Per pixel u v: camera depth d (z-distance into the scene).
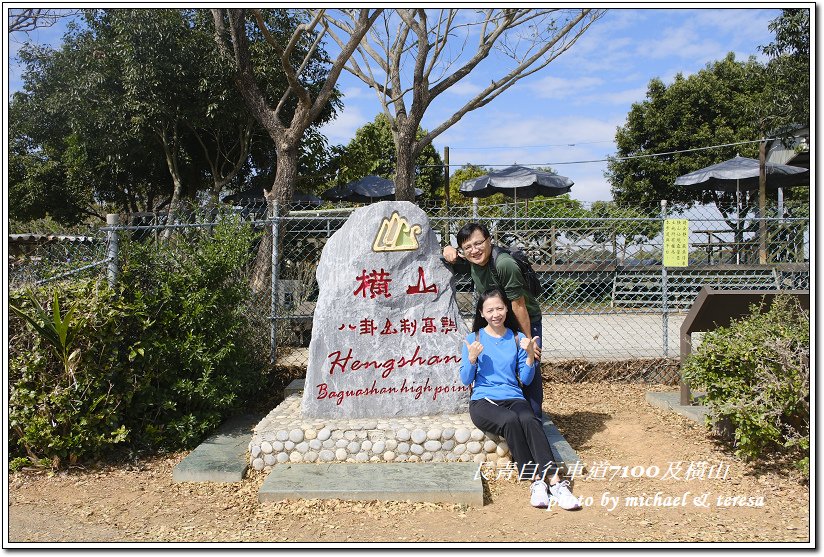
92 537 3.26
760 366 3.93
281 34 13.30
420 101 9.55
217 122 13.59
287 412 4.56
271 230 6.57
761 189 11.54
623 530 3.21
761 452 4.09
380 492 3.61
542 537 3.14
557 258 10.38
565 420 5.11
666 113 18.58
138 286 4.79
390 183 14.91
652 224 8.41
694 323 5.00
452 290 4.57
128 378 4.50
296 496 3.65
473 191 15.27
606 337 8.45
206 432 4.81
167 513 3.58
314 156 14.91
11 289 4.50
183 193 16.59
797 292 4.59
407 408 4.44
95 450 4.34
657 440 4.53
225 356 4.84
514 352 4.06
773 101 10.09
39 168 16.38
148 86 12.61
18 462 4.20
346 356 4.44
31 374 4.22
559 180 14.53
